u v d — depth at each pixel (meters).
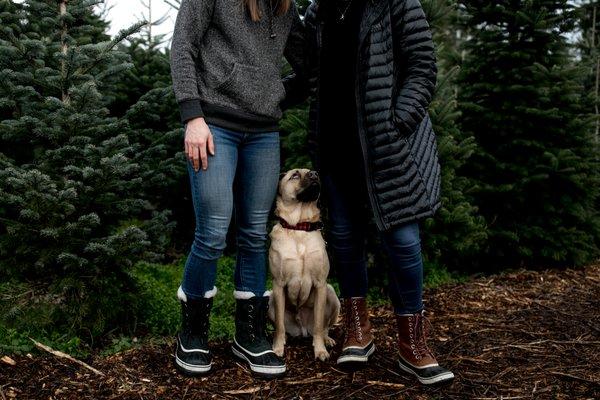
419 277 2.56
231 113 2.41
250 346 2.69
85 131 3.04
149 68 5.40
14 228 2.86
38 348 2.78
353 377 2.65
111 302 3.12
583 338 3.27
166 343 3.02
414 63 2.47
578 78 5.72
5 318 2.96
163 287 3.97
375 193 2.45
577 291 4.54
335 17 2.57
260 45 2.44
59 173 3.09
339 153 2.65
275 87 2.52
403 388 2.53
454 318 3.69
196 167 2.39
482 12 5.36
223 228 2.47
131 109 3.20
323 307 3.03
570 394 2.48
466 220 4.30
